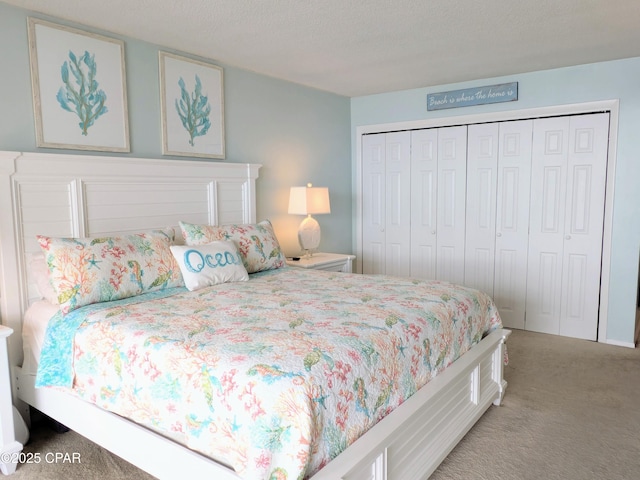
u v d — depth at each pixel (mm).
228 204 3584
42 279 2377
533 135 3988
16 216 2402
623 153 3619
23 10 2449
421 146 4578
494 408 2697
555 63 3656
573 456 2197
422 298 2393
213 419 1501
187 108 3295
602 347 3729
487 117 4180
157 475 1698
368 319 2004
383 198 4875
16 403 2430
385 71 3834
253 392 1431
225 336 1770
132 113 2977
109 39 2822
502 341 2691
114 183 2834
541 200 4008
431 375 2086
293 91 4203
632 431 2422
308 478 1380
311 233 4098
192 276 2594
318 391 1443
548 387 2980
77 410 2029
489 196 4258
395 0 2400
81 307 2191
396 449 1750
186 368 1597
